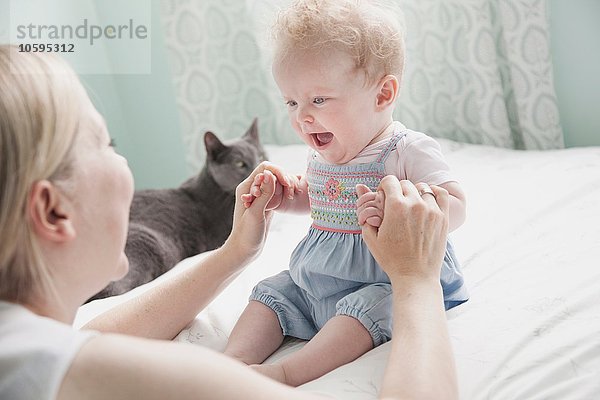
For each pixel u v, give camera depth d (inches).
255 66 100.5
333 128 42.2
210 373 23.5
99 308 49.1
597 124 89.0
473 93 91.9
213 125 101.7
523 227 58.7
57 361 23.2
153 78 103.8
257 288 44.8
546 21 84.5
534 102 87.1
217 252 44.3
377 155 42.7
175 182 108.7
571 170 71.9
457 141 95.7
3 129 25.0
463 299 44.5
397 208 35.7
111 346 23.8
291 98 42.9
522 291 44.8
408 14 90.4
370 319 38.9
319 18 41.5
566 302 42.0
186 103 100.5
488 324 40.4
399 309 33.7
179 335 43.4
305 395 25.1
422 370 29.6
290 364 37.7
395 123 45.1
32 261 26.1
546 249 52.3
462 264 52.4
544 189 67.1
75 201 27.5
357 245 42.2
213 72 99.8
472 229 59.7
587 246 51.3
